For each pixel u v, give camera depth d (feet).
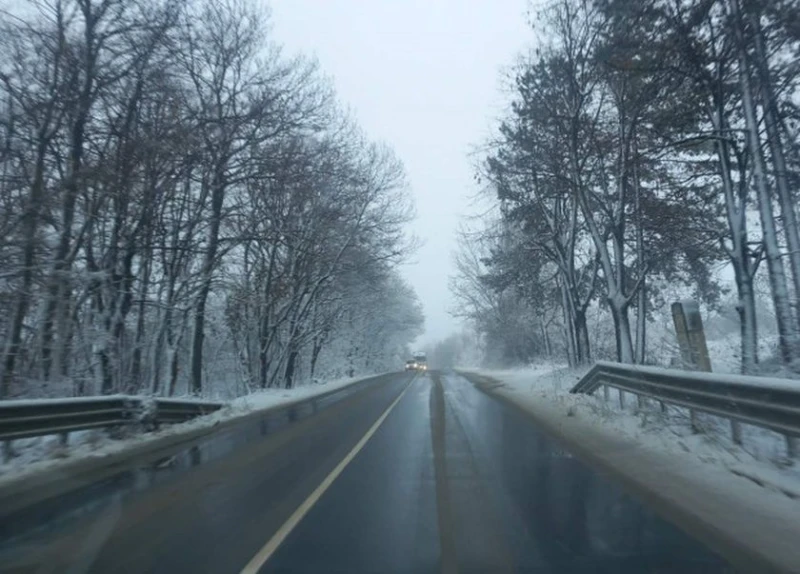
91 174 59.47
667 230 73.05
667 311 112.27
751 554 21.12
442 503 28.58
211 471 36.42
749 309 59.11
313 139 96.07
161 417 55.67
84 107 60.44
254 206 93.97
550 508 27.43
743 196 61.26
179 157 69.82
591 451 40.22
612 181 82.58
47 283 57.57
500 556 21.52
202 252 77.56
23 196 57.52
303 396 94.84
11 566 20.89
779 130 57.36
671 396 42.14
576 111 73.61
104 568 20.62
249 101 81.82
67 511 27.71
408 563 20.93
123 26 61.98
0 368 56.18
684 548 21.89
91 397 45.65
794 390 28.32
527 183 88.99
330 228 109.70
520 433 49.75
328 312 140.97
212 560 21.33
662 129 64.90
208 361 129.08
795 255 54.39
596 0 57.67
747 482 29.66
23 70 59.21
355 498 29.68
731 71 57.88
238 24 82.79
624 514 26.17
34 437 42.16
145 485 32.81
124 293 69.26
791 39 52.03
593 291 94.48
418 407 73.56
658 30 55.16
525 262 107.14
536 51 76.64
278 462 39.19
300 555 21.76
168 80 68.33
